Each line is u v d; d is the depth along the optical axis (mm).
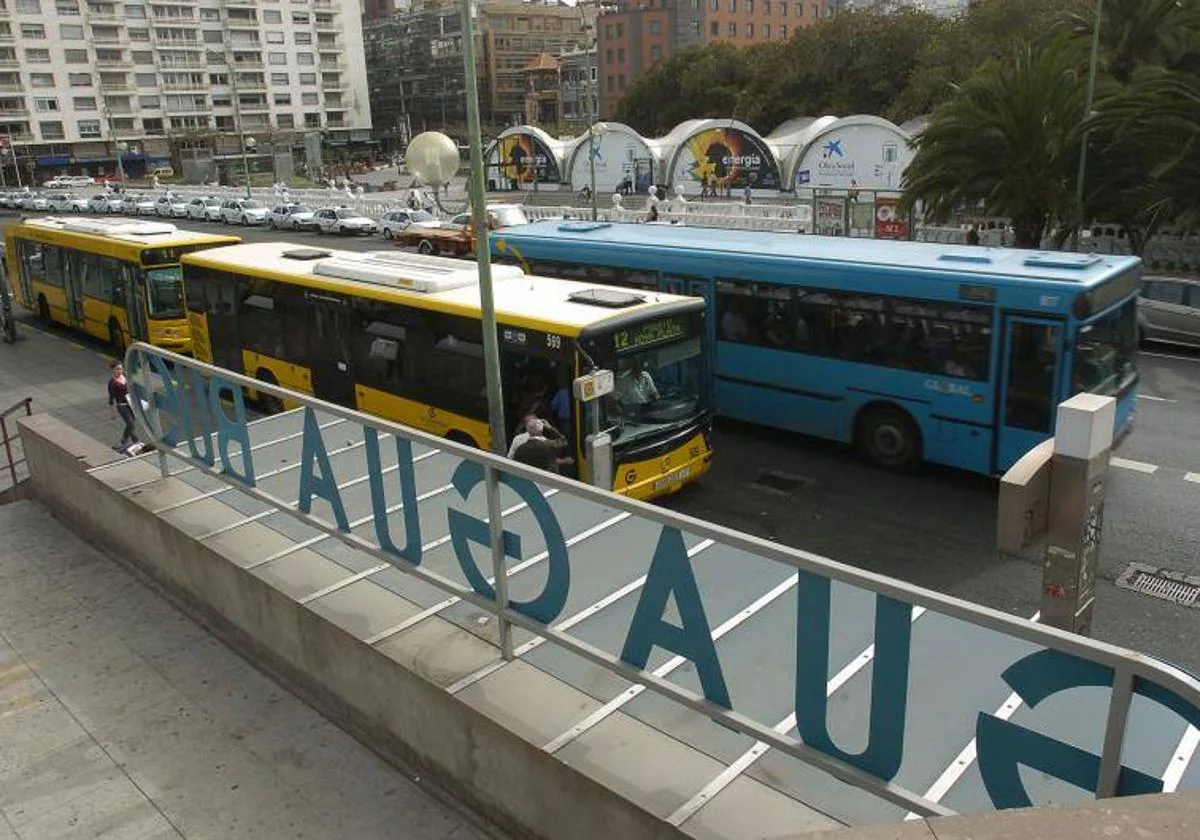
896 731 3297
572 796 4125
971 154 24266
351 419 5566
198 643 6699
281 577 6129
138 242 19641
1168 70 22891
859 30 62531
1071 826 2184
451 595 5770
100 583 7742
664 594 3990
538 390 10406
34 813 5023
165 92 110562
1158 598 8789
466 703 4609
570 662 4949
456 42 142125
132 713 5895
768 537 10594
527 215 44719
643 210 41938
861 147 44156
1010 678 3064
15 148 100875
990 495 11578
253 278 14984
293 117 121688
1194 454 12570
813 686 3510
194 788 5156
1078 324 10445
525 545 5219
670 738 4281
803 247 13703
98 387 19125
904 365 11969
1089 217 23984
